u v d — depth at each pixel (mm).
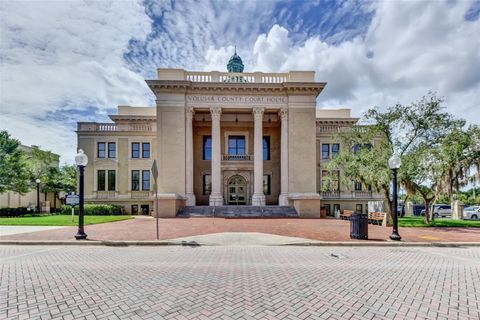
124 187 28828
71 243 10398
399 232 13672
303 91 25234
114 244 10375
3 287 5383
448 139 17141
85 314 4180
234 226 15242
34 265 7176
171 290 5219
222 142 29734
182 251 9156
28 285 5504
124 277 6062
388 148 18844
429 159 16422
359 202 28969
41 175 34188
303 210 22109
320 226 15328
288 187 24875
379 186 18281
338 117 31438
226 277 6074
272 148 29922
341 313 4262
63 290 5207
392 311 4355
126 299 4770
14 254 8641
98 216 22750
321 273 6457
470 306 4574
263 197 24828
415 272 6621
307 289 5316
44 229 13836
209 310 4332
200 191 29219
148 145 29453
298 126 25188
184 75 25172
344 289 5336
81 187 11297
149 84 24281
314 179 24812
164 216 21375
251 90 25312
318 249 9680
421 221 19734
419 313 4293
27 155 35562
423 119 18203
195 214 21750
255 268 6891
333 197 28953
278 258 8109
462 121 17672
